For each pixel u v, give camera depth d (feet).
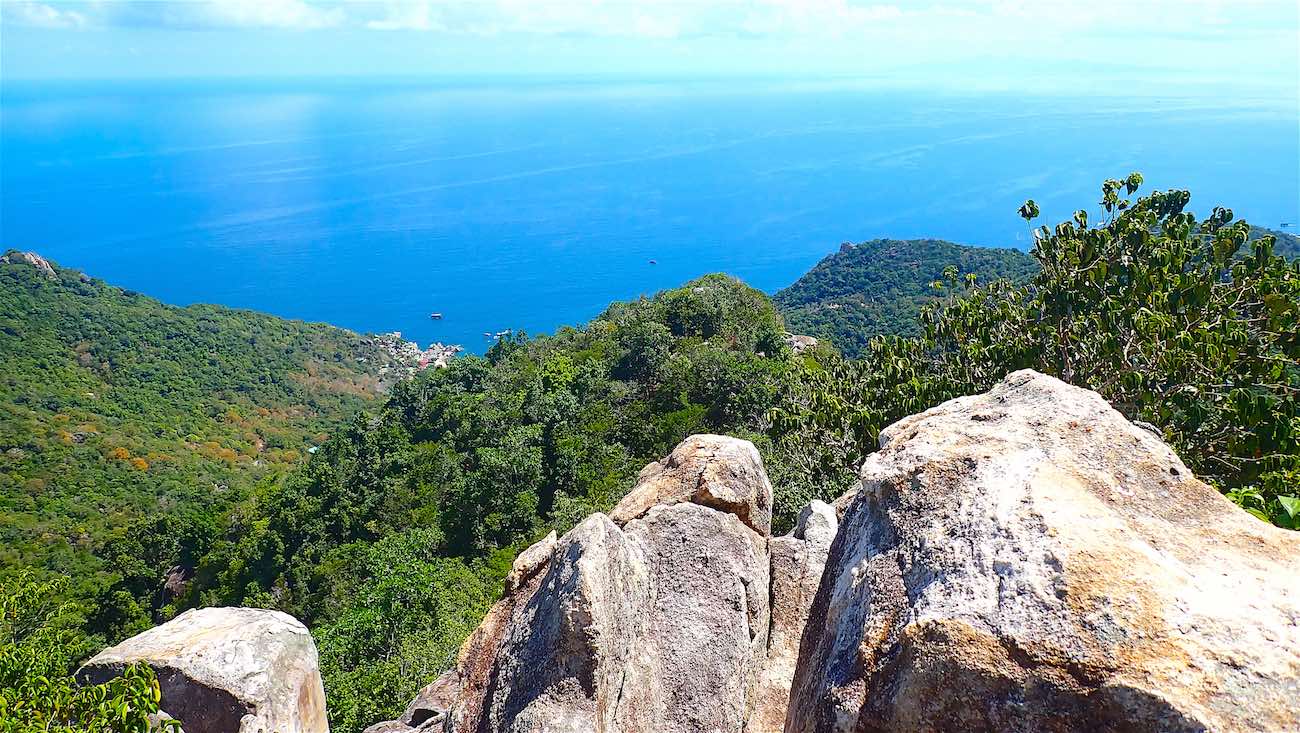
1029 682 11.65
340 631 99.30
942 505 15.49
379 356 569.23
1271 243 61.77
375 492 196.44
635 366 204.64
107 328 436.35
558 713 23.11
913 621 13.08
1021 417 18.20
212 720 30.25
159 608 203.21
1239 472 49.29
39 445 301.43
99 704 25.38
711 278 278.46
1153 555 13.03
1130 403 55.21
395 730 30.66
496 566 130.62
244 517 222.28
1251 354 56.08
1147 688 10.91
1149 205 71.46
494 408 209.46
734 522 33.73
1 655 36.40
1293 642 11.28
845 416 75.25
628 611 27.27
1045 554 13.02
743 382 160.76
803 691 15.72
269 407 435.53
